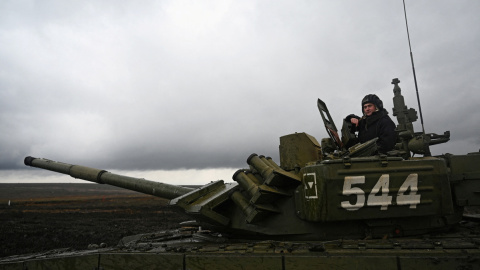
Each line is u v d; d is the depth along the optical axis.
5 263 6.24
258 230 6.88
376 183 5.91
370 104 7.57
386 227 6.26
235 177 7.39
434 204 6.03
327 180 5.86
